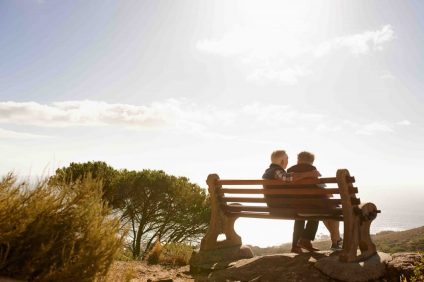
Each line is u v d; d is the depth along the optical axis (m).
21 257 2.56
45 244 2.66
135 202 18.23
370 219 4.51
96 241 2.77
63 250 2.59
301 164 5.09
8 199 2.62
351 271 4.05
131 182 17.86
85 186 3.03
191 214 19.41
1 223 2.50
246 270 4.75
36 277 2.49
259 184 5.22
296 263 4.64
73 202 2.91
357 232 4.40
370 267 4.10
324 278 4.14
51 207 2.77
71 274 2.53
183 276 5.21
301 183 4.75
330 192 4.47
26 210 2.65
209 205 20.16
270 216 5.23
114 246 2.86
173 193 18.75
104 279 2.88
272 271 4.52
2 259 2.50
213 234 5.73
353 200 4.42
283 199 4.96
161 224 18.92
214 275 4.87
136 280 4.77
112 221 2.99
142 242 17.02
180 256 6.88
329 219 4.61
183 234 19.11
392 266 4.06
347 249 4.25
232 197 5.61
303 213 4.80
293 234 5.36
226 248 5.73
